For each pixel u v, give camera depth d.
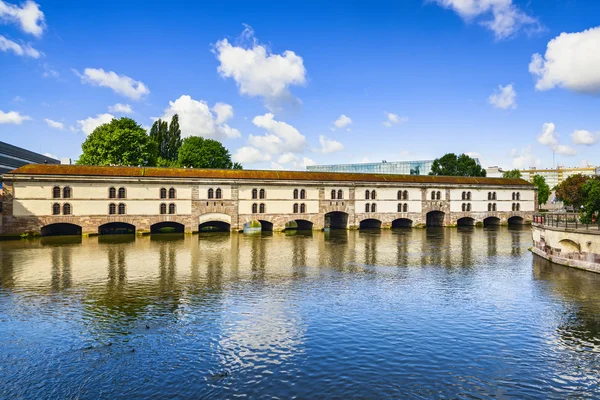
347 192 79.94
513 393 15.62
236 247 52.09
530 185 96.88
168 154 101.88
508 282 32.25
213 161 101.75
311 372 17.06
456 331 21.58
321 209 77.81
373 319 23.34
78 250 48.16
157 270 36.41
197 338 20.44
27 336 20.62
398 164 176.25
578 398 15.33
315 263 40.62
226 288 30.05
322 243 57.31
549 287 30.53
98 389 15.73
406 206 85.12
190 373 16.94
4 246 51.38
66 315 23.70
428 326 22.28
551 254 41.50
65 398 15.12
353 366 17.59
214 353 18.78
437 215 90.50
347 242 58.78
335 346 19.58
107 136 76.50
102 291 28.92
